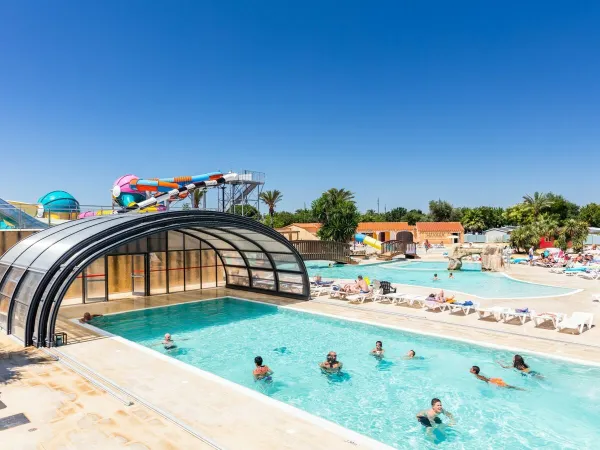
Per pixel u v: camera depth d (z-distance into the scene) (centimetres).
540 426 834
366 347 1347
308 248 3884
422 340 1388
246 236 1930
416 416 880
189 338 1468
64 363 1065
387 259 4669
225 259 2427
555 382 1031
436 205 10306
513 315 1512
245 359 1260
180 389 893
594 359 1103
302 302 1969
